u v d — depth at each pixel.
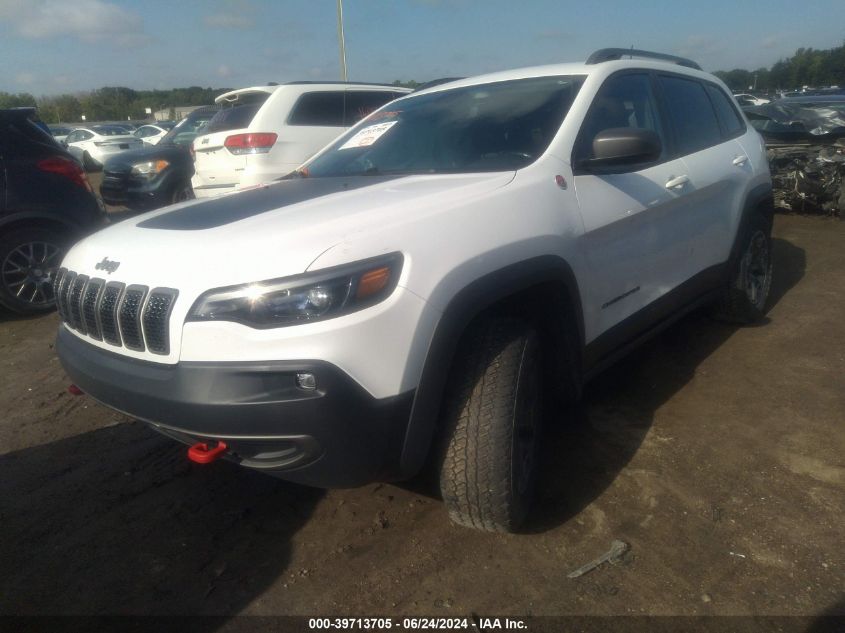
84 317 2.51
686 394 3.74
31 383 4.48
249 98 7.59
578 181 2.95
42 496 3.12
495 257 2.42
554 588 2.37
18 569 2.62
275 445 2.13
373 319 2.09
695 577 2.38
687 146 3.92
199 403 2.06
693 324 4.79
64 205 5.95
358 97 7.83
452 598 2.35
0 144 5.68
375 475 2.22
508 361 2.46
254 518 2.88
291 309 2.03
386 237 2.20
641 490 2.88
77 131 21.30
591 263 2.93
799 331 4.55
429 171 3.10
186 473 3.26
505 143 3.10
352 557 2.59
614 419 3.51
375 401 2.11
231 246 2.20
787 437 3.23
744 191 4.32
